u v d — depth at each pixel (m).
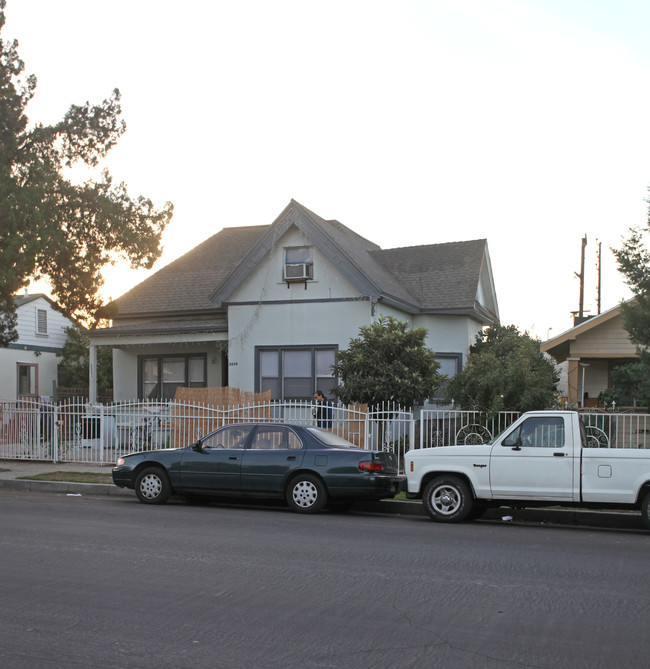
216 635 5.86
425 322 23.39
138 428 20.39
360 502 13.84
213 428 17.84
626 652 5.53
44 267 20.33
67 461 19.12
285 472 12.75
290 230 21.97
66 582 7.45
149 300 25.84
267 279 22.20
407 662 5.30
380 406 18.25
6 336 20.80
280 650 5.53
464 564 8.47
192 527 10.88
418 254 25.97
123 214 20.88
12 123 19.73
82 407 22.22
